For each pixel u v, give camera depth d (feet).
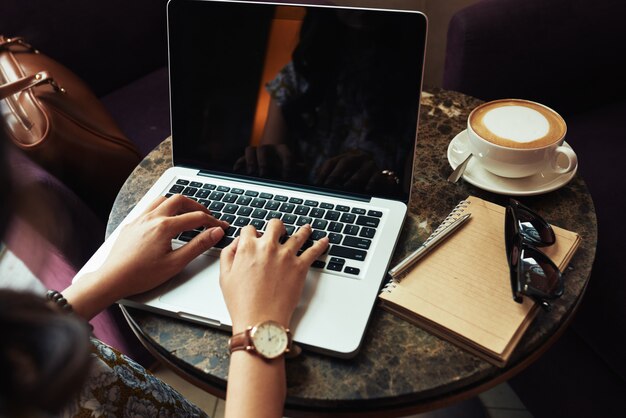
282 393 1.86
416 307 2.11
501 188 2.70
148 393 2.21
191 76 2.71
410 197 2.71
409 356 2.07
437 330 2.10
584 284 2.31
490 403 4.21
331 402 1.97
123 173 4.00
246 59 2.60
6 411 0.88
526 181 2.74
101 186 3.95
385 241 2.39
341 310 2.12
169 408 2.29
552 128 2.66
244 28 2.56
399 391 1.98
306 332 2.05
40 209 1.02
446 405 2.05
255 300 2.00
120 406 2.09
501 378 2.08
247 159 2.75
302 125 2.62
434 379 2.00
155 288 2.27
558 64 4.03
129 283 2.20
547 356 3.56
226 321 2.14
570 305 2.22
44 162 3.54
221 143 2.77
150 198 2.71
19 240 0.96
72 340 0.97
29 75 3.65
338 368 2.04
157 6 5.19
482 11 3.85
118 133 3.96
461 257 2.30
